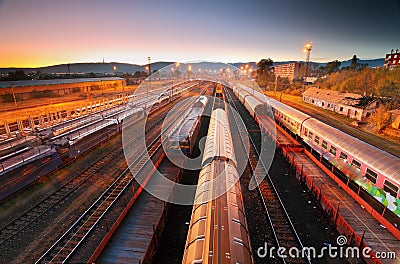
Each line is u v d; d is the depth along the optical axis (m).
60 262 9.32
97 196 14.02
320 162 17.67
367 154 14.14
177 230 12.01
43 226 11.48
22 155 15.91
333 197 13.68
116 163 18.44
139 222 11.17
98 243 10.31
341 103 38.94
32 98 46.25
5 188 13.40
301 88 68.31
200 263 6.24
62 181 15.65
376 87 42.69
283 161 20.56
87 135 21.41
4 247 10.20
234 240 6.97
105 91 60.41
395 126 28.11
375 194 13.02
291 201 14.73
